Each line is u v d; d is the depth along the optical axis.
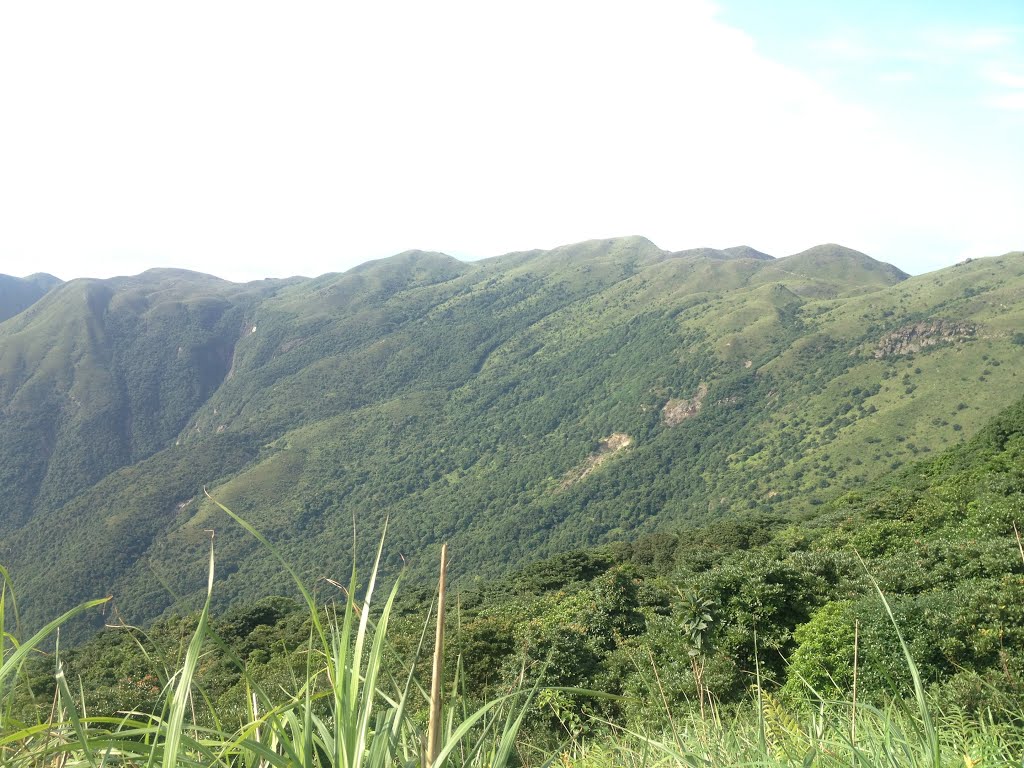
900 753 2.38
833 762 2.45
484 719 2.29
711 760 2.59
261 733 2.20
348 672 1.83
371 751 1.86
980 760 2.47
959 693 6.32
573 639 16.88
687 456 134.88
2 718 1.84
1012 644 10.36
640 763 2.98
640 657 13.80
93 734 1.76
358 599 2.07
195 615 1.97
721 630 14.29
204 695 1.95
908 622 11.41
